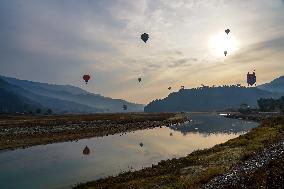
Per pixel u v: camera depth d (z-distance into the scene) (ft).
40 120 448.24
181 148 200.44
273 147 124.67
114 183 103.45
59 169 137.08
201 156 138.72
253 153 121.70
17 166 145.07
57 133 278.87
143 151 187.42
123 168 136.98
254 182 69.72
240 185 71.56
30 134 267.80
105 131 306.55
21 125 349.61
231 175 88.79
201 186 84.84
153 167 127.13
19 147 207.10
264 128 220.23
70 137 255.50
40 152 186.60
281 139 152.46
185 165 122.42
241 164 105.70
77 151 188.96
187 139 254.06
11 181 116.67
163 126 395.75
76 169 136.56
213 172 98.84
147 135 284.41
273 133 179.63
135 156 169.07
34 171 133.49
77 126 345.10
